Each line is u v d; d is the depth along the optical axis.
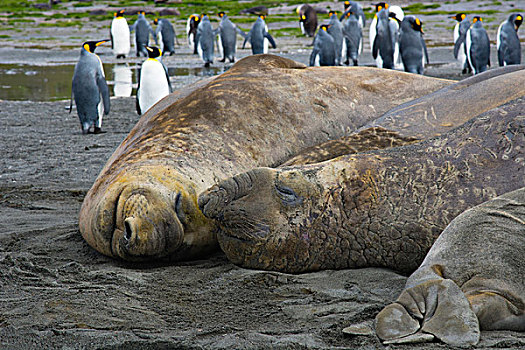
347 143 7.93
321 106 8.95
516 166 6.10
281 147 8.23
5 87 28.72
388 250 6.22
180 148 7.47
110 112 21.22
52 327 5.11
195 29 48.31
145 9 76.38
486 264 4.89
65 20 71.12
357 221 6.22
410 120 8.25
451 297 4.62
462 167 6.23
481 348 4.33
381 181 6.28
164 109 8.55
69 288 6.07
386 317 4.70
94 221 6.96
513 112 6.52
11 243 7.75
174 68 37.41
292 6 78.06
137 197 6.71
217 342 4.78
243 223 6.32
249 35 45.41
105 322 5.22
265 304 5.63
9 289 6.03
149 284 6.22
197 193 7.02
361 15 55.28
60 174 12.20
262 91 8.62
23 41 54.41
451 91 8.72
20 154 14.25
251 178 6.37
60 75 33.53
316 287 5.98
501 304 4.62
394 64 38.66
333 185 6.29
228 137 7.86
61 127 18.41
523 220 5.07
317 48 34.50
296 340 4.77
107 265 6.85
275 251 6.32
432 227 6.03
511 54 32.94
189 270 6.68
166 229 6.74
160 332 5.01
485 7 66.06
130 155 7.55
